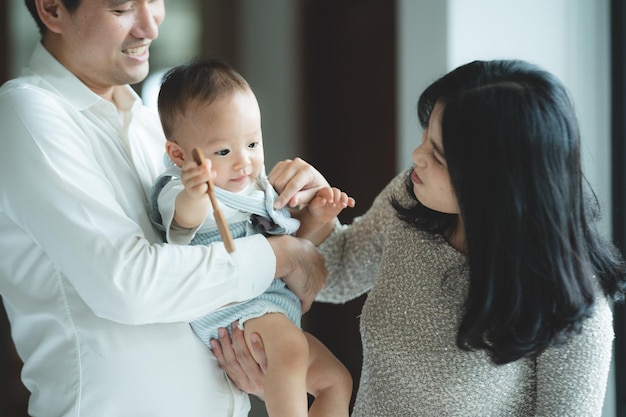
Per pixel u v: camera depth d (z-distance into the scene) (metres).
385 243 1.75
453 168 1.47
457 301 1.60
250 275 1.61
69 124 1.62
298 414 1.59
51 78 1.69
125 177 1.70
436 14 2.81
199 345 1.72
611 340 1.56
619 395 2.62
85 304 1.63
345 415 1.80
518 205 1.44
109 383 1.63
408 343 1.62
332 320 3.52
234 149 1.60
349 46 3.25
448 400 1.60
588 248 1.55
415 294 1.64
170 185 1.62
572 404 1.52
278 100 3.47
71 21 1.65
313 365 1.78
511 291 1.47
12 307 1.70
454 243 1.65
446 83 1.52
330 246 1.90
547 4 2.69
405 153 3.07
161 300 1.52
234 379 1.73
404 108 3.03
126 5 1.63
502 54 2.73
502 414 1.62
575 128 1.47
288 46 3.41
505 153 1.43
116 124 1.74
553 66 2.70
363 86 3.21
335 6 3.28
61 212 1.52
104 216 1.54
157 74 3.47
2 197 1.56
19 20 3.35
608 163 2.67
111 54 1.66
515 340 1.47
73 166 1.56
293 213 1.84
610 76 2.65
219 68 1.64
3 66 3.35
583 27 2.67
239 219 1.69
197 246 1.58
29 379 1.72
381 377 1.68
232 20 3.50
